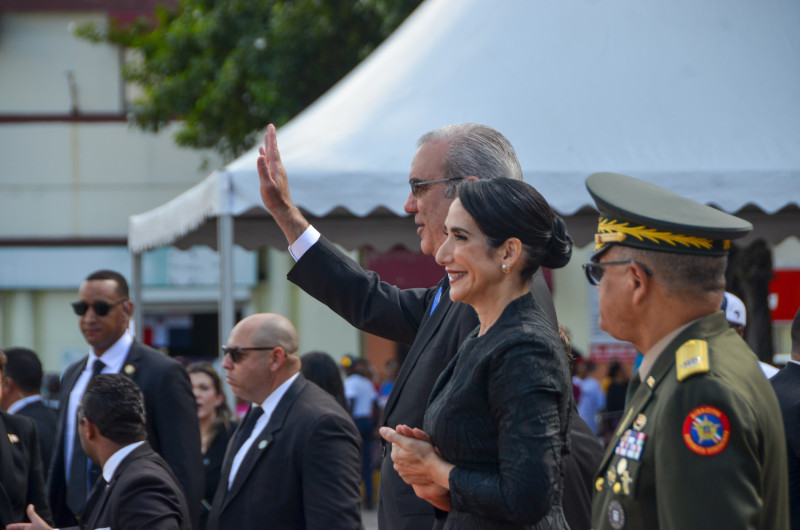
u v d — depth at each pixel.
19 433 10.19
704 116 13.46
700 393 4.04
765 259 19.62
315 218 16.20
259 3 30.08
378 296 7.02
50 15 36.44
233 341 8.98
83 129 36.78
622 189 4.79
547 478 4.41
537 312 4.86
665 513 4.02
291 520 8.42
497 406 4.59
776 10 14.77
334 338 36.09
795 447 6.89
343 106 14.83
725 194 12.72
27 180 36.69
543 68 14.12
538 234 4.84
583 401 25.69
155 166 36.97
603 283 4.62
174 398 10.23
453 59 14.56
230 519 8.56
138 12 36.34
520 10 14.90
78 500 10.40
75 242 36.62
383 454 6.34
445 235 6.09
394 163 13.12
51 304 36.72
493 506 4.46
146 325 36.31
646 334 4.55
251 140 30.98
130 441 7.83
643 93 13.76
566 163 12.87
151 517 7.32
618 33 14.42
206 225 16.84
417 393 5.89
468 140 6.09
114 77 36.81
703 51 14.26
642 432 4.30
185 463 10.05
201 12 30.95
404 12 27.95
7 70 36.53
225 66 29.12
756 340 19.66
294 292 36.22
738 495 3.87
